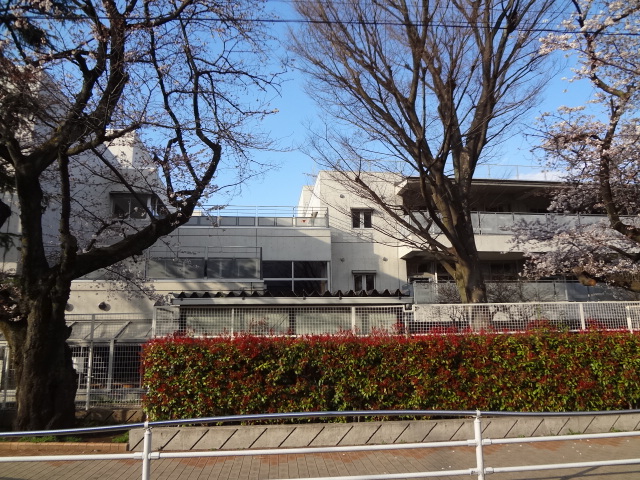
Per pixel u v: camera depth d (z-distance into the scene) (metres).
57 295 9.13
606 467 6.89
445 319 9.65
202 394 8.46
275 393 8.63
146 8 9.66
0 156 9.78
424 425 8.38
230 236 21.73
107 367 10.44
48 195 13.24
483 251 20.94
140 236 10.09
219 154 10.80
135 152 16.61
